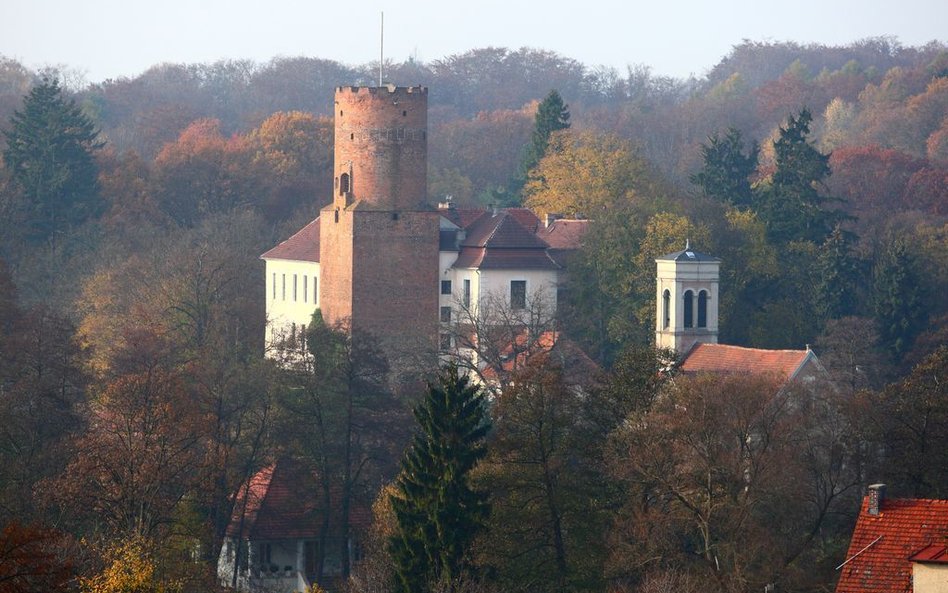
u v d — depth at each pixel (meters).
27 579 189.88
